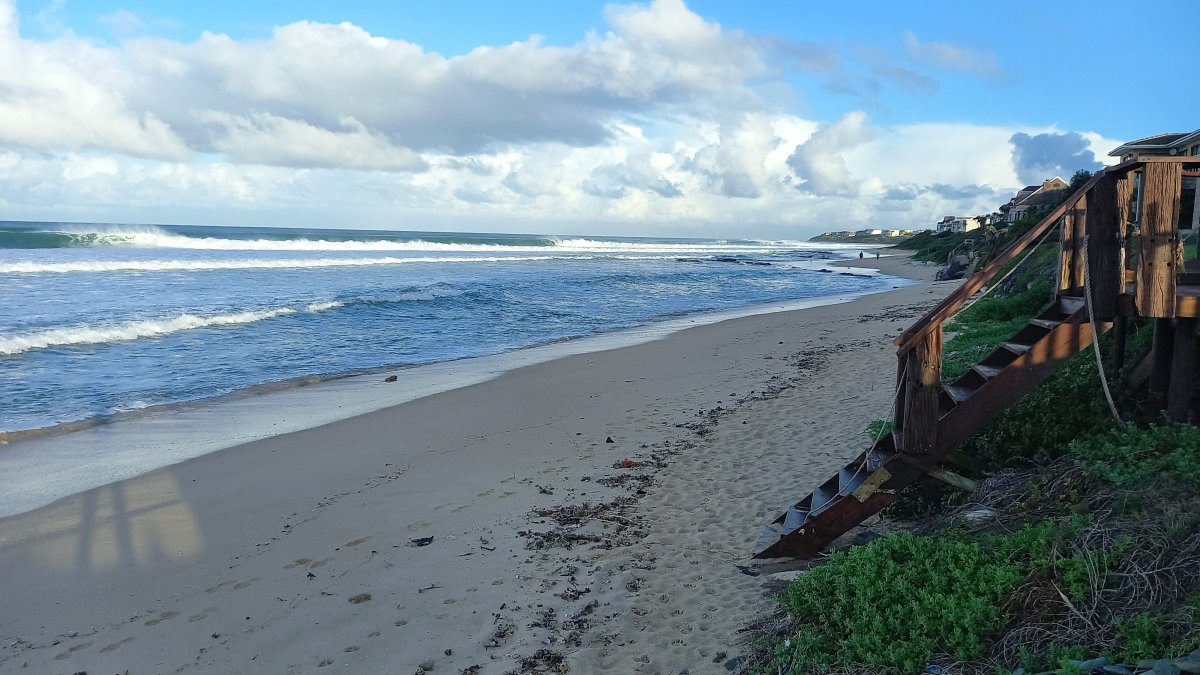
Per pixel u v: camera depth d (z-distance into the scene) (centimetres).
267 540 673
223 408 1223
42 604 562
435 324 2291
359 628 510
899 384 623
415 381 1442
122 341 1820
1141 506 433
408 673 454
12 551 659
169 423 1124
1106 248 541
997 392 553
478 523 693
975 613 385
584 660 455
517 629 499
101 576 607
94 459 941
